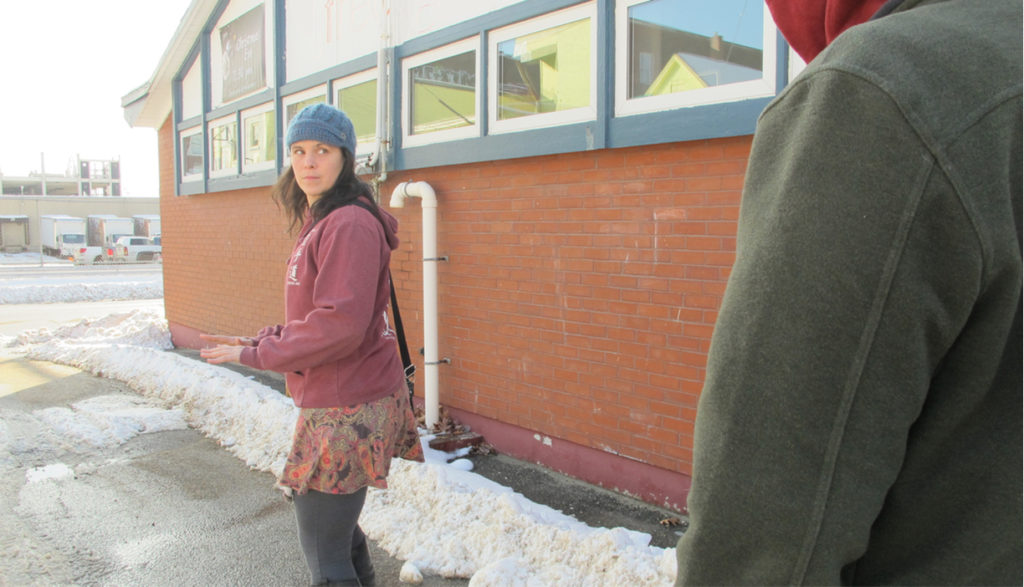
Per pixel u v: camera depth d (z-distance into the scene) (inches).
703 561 29.3
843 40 28.8
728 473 28.1
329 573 86.3
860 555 27.4
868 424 26.1
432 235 186.7
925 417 28.1
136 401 237.0
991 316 26.3
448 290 190.1
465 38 181.5
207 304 331.9
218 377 237.1
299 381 85.4
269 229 278.4
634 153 145.2
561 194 159.8
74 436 199.3
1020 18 28.1
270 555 130.1
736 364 28.1
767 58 123.6
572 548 116.7
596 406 155.9
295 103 256.2
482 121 176.6
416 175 199.2
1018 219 26.2
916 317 25.5
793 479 26.8
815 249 26.5
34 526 141.9
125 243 1363.2
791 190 27.6
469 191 182.7
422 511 137.9
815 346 26.3
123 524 143.0
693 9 134.3
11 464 177.8
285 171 98.9
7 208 1808.6
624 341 149.5
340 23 229.5
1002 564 27.5
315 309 81.4
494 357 178.7
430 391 188.1
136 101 371.2
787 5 36.5
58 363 308.0
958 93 25.8
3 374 284.0
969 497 27.8
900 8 30.3
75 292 738.8
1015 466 27.3
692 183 135.9
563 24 157.6
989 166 25.4
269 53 266.2
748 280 28.4
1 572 123.1
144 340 356.2
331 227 83.0
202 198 331.3
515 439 175.0
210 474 171.3
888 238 25.5
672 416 141.9
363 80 219.6
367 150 220.2
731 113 127.0
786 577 27.2
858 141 26.2
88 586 118.9
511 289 173.0
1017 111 26.0
